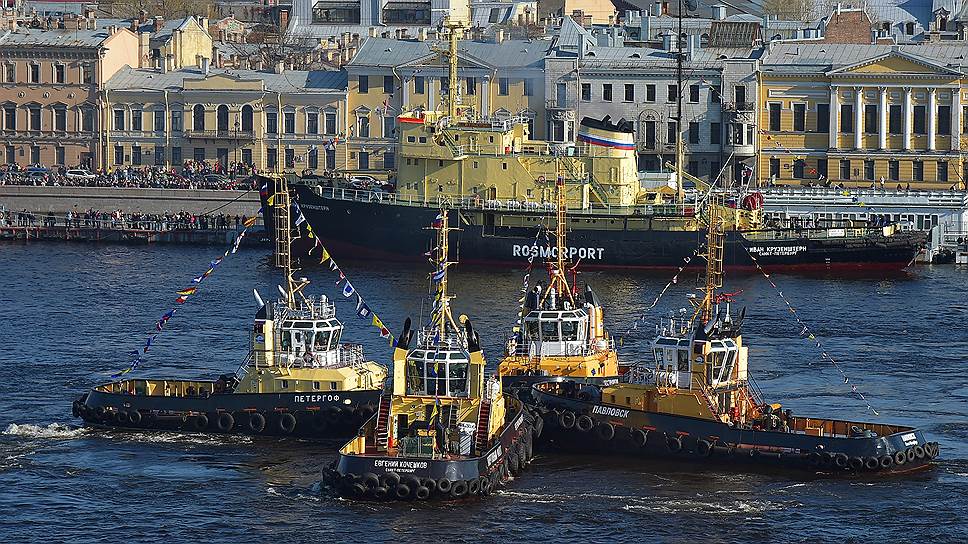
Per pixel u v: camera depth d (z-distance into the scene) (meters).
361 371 189.00
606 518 162.88
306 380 186.12
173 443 184.50
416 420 169.62
